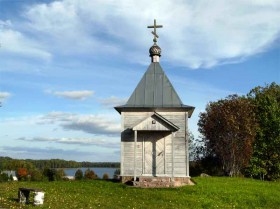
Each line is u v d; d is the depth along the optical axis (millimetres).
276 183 32562
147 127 28375
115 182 28531
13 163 85312
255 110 45781
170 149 29266
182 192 24219
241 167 41625
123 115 30000
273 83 50031
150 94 30609
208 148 45250
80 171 50875
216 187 26328
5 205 16891
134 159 28344
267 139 44562
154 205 19859
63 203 18422
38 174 50031
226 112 40406
